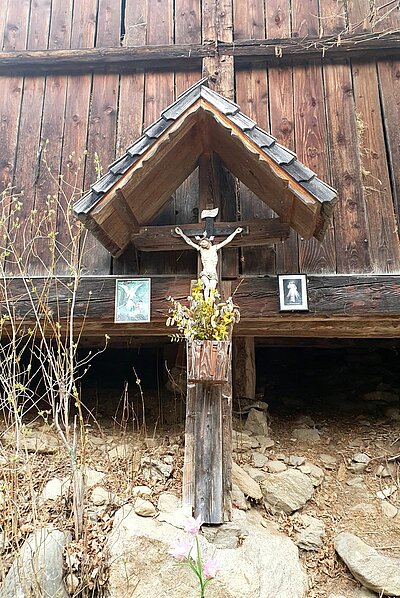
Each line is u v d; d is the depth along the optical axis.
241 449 3.98
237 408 4.49
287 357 5.83
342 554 3.12
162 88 4.53
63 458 3.65
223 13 4.59
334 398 5.03
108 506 3.17
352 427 4.45
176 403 4.66
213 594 2.68
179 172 3.81
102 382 5.27
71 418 4.42
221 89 4.36
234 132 3.29
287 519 3.44
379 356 5.57
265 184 3.54
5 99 4.58
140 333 4.16
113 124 4.46
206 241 3.40
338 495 3.68
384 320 3.85
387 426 4.42
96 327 4.01
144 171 3.35
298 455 4.04
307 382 5.40
